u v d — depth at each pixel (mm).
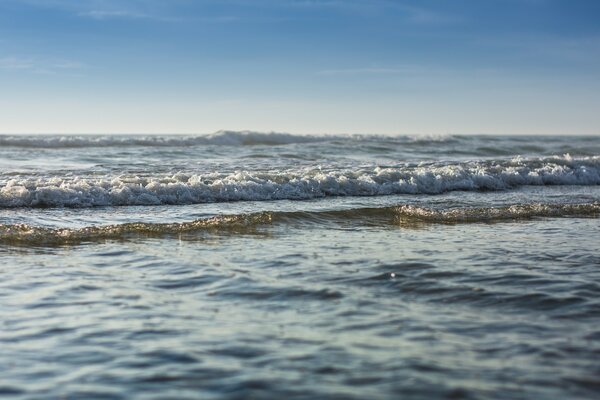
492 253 7891
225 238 8852
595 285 6301
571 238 9117
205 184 13188
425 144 35188
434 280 6457
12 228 8867
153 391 3750
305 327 4918
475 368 4086
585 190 16844
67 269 6902
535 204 12867
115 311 5340
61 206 11664
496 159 23828
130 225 9289
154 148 28000
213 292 5961
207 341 4594
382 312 5340
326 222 10359
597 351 4418
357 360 4211
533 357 4285
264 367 4094
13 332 4785
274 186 13789
